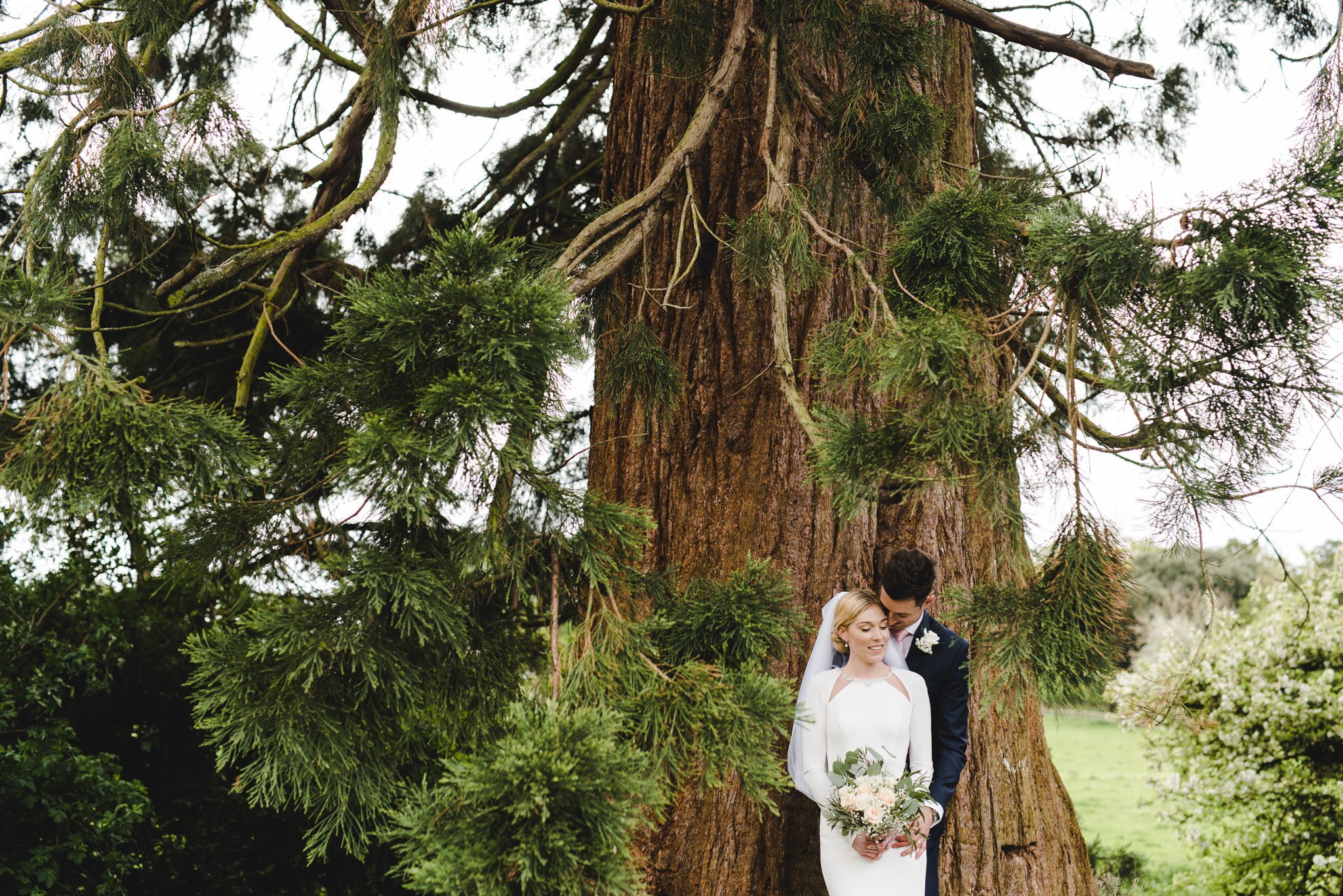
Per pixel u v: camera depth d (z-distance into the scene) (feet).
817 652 12.51
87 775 21.81
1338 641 30.17
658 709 8.87
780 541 14.79
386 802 9.26
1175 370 8.48
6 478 8.79
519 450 8.69
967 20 13.08
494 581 9.68
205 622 26.37
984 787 14.76
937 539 14.97
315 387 9.26
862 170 12.93
